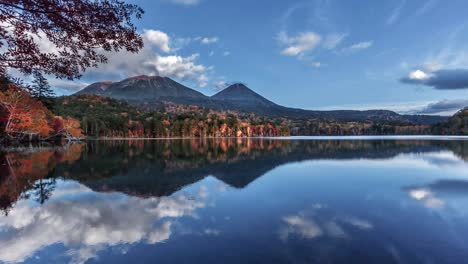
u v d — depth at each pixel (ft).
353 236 27.14
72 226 30.86
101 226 30.81
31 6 17.31
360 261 21.89
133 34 20.65
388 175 66.13
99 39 20.06
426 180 58.85
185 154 130.31
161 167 82.69
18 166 81.10
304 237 27.04
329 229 29.25
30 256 23.63
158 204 40.42
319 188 51.60
